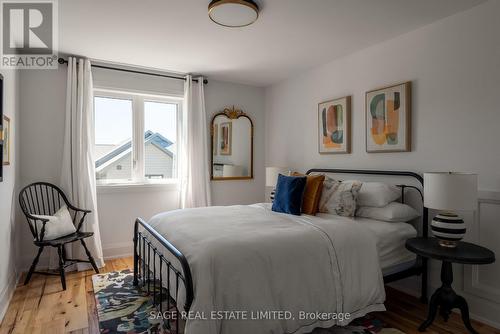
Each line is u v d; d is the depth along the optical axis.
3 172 2.36
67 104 3.29
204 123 4.14
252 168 4.67
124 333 2.04
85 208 3.33
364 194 2.73
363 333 2.06
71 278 3.03
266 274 1.76
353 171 3.23
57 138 3.37
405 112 2.73
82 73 3.36
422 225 2.62
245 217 2.50
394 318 2.28
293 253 1.88
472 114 2.30
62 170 3.30
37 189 3.25
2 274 2.34
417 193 2.68
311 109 3.87
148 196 3.92
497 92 2.17
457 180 1.94
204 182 4.14
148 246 2.50
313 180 2.75
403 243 2.42
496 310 2.17
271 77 4.21
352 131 3.32
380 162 3.01
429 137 2.59
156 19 2.49
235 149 4.54
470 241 2.31
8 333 2.05
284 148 4.37
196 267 1.63
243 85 4.59
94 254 3.36
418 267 2.50
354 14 2.41
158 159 4.07
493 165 2.19
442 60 2.49
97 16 2.43
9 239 2.62
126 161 3.86
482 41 2.25
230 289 1.64
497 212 2.17
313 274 1.91
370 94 3.06
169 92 4.01
